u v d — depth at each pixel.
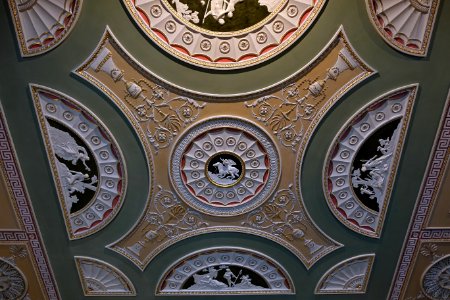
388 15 3.09
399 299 4.57
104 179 3.84
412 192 3.88
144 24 3.15
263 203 3.95
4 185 3.79
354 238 4.17
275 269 4.40
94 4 3.08
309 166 3.79
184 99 3.49
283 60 3.32
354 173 3.81
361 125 3.58
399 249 4.23
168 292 4.54
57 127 3.59
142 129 3.60
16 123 3.53
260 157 3.74
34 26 3.11
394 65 3.31
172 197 3.93
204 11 3.14
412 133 3.60
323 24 3.16
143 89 3.44
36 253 4.23
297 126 3.59
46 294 4.55
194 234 4.13
